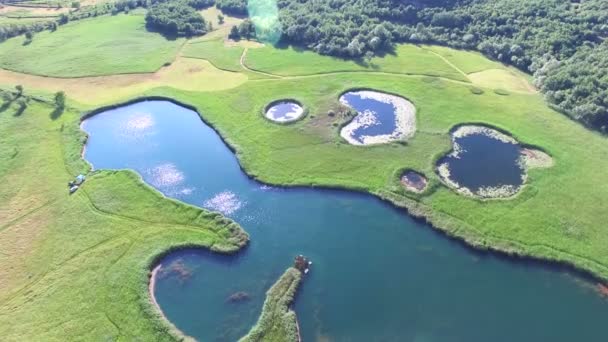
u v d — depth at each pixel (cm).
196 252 6456
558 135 8781
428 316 5603
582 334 5434
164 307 5722
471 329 5456
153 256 6297
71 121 9406
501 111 9588
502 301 5819
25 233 6744
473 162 8188
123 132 9256
